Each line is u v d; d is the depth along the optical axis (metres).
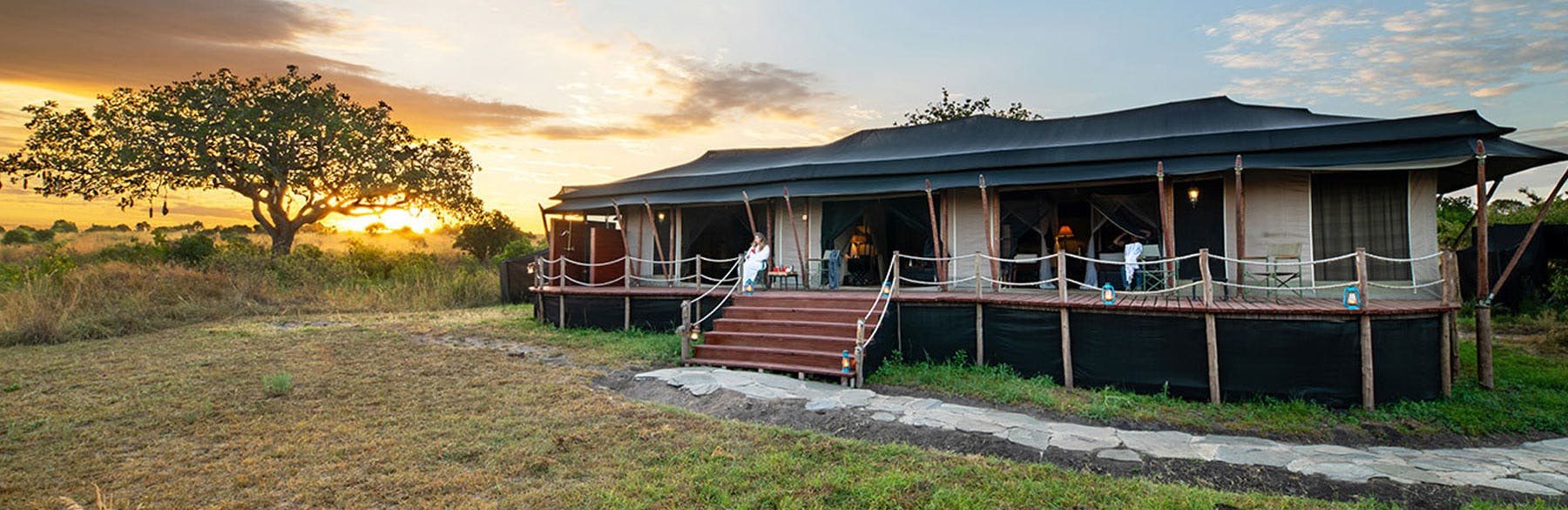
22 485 5.41
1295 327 8.60
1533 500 5.36
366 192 28.81
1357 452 6.73
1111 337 9.57
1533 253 15.52
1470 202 26.25
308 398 8.27
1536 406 8.43
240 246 22.58
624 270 16.47
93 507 5.01
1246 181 11.05
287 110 26.98
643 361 11.03
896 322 11.35
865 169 13.99
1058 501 5.18
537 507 5.08
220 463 5.95
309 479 5.58
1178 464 6.27
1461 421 7.87
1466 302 16.08
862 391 9.07
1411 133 9.93
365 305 18.89
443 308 19.39
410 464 5.97
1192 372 9.03
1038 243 13.77
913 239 15.66
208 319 16.00
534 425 7.18
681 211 15.98
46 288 15.55
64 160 25.69
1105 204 12.07
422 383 9.16
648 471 5.80
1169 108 14.25
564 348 12.23
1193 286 9.36
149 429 6.96
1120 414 8.15
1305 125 11.67
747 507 5.04
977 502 5.12
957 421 7.52
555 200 17.80
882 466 5.95
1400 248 10.33
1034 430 7.25
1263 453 6.56
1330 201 10.80
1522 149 9.30
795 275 13.83
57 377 9.34
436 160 31.12
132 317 14.35
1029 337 10.28
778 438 6.78
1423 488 5.64
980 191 12.87
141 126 25.78
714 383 9.34
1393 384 8.49
